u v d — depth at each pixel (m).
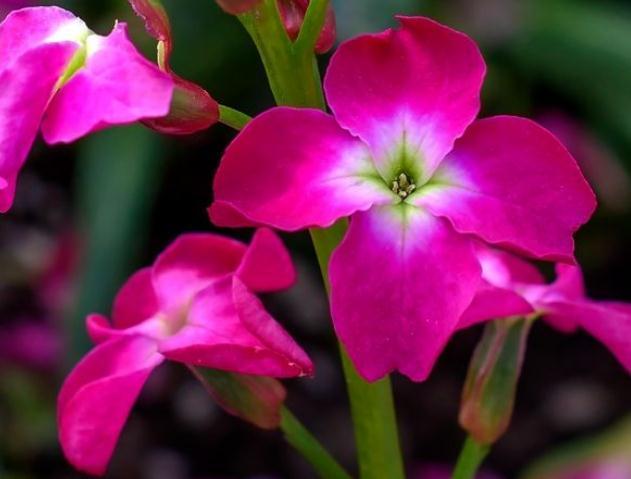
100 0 0.48
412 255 0.22
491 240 0.21
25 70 0.21
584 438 0.46
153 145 0.46
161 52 0.22
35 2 0.48
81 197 0.46
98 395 0.23
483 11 0.49
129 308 0.25
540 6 0.49
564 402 0.47
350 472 0.46
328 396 0.48
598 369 0.48
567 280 0.24
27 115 0.21
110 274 0.44
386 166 0.22
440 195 0.22
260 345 0.22
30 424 0.45
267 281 0.24
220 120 0.22
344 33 0.43
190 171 0.51
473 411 0.24
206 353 0.22
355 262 0.21
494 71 0.49
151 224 0.51
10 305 0.47
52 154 0.54
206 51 0.47
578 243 0.50
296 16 0.23
